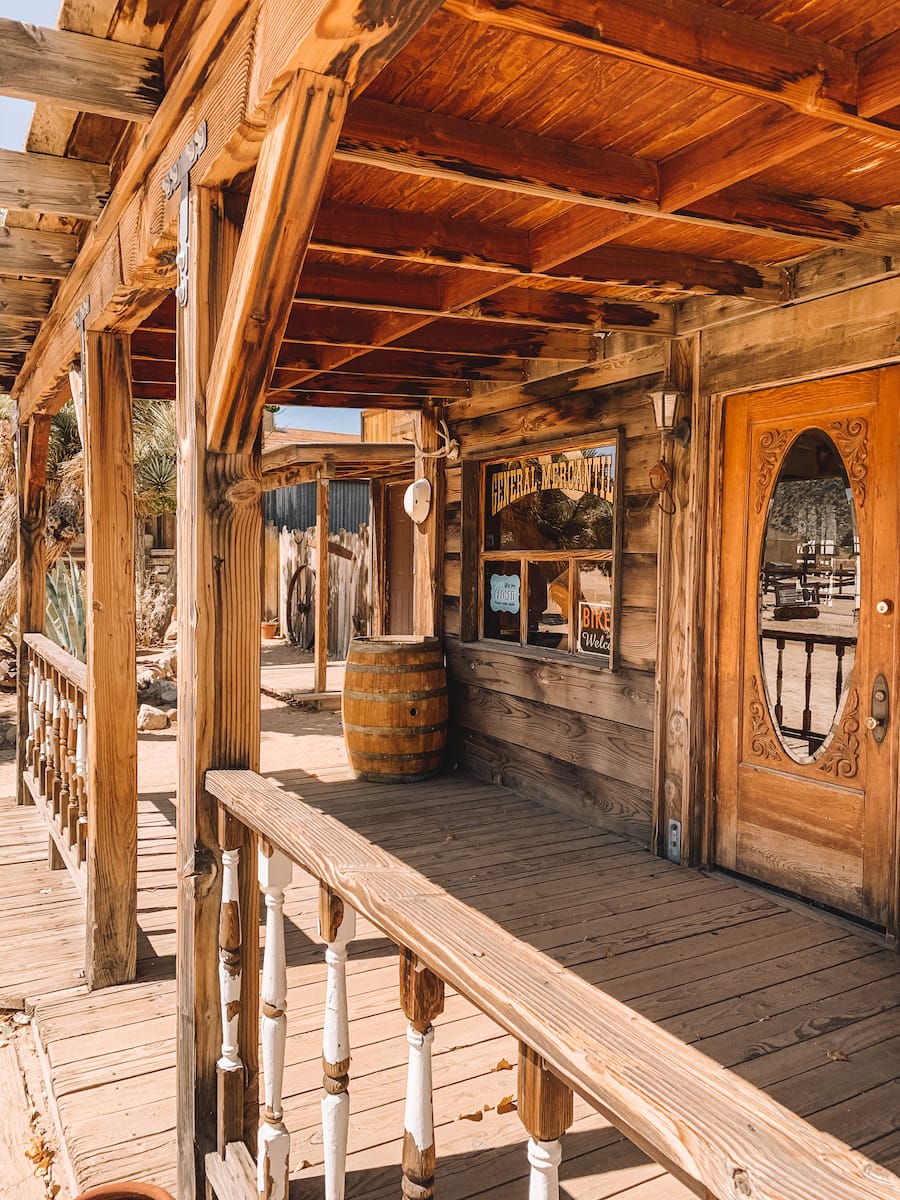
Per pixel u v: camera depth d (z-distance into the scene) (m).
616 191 2.56
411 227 3.02
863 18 1.88
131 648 3.24
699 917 3.73
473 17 1.60
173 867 4.53
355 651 6.17
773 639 4.05
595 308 4.15
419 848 4.65
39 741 4.79
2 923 3.80
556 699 5.41
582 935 3.53
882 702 3.54
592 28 1.69
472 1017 2.99
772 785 4.07
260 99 1.54
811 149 2.50
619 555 4.88
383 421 12.58
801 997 3.02
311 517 14.33
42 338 4.37
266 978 1.64
